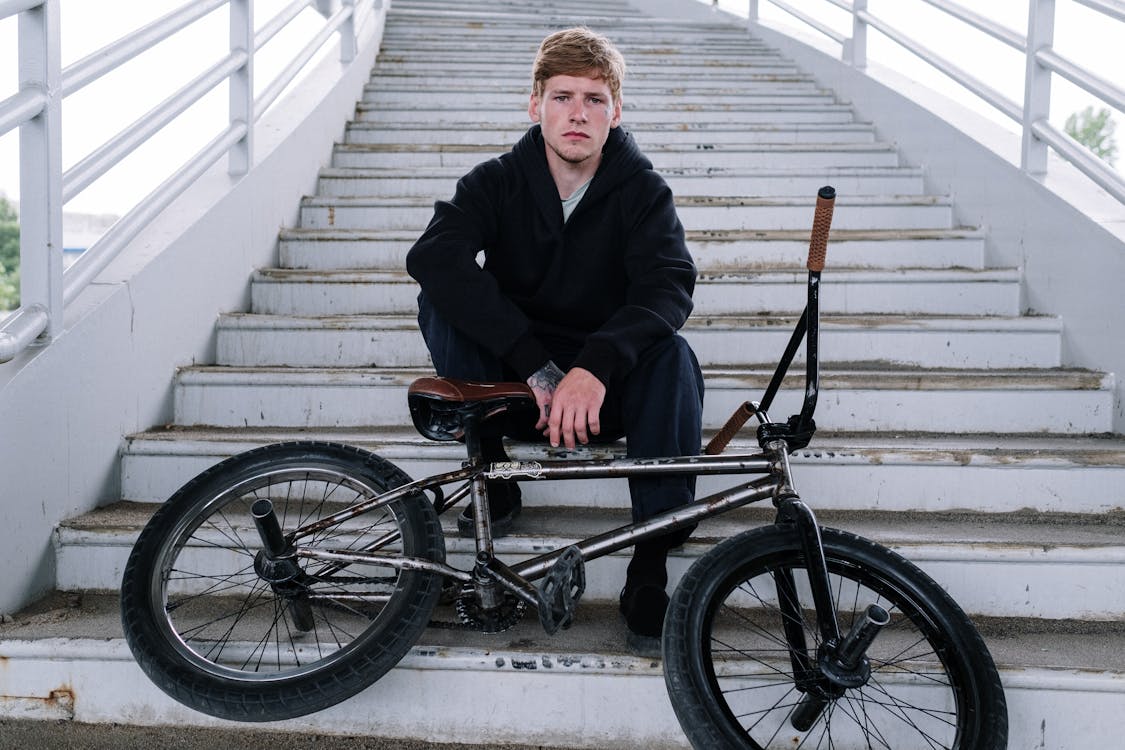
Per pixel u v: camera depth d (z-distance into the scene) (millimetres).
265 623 1659
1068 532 1805
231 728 1542
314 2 3914
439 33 5395
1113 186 2240
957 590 1712
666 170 3480
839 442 2084
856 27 4352
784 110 4355
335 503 1989
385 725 1535
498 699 1521
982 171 3000
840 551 1432
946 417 2221
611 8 7434
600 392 1479
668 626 1345
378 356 2469
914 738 1512
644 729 1508
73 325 1837
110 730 1544
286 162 3086
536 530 1802
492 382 1608
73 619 1648
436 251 1636
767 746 1526
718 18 6512
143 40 2016
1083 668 1478
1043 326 2457
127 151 1978
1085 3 2283
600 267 1730
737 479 1964
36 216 1735
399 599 1445
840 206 3223
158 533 1534
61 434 1805
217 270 2508
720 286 2689
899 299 2713
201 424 2250
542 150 1726
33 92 1677
